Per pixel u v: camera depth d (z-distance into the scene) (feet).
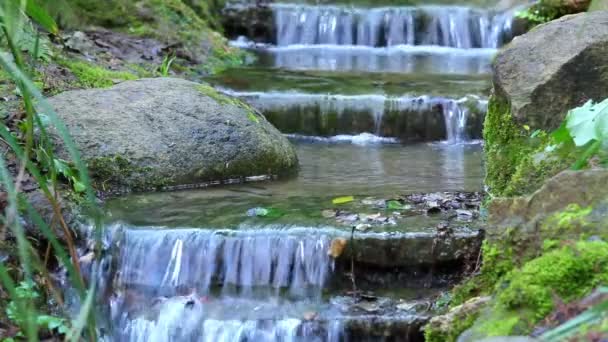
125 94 17.92
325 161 19.36
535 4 30.76
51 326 11.94
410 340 11.91
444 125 21.72
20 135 16.28
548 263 9.05
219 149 17.34
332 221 13.92
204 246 13.52
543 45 14.99
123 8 27.02
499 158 14.66
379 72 26.27
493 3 32.42
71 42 23.57
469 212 14.19
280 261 13.33
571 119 11.29
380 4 32.96
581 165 10.62
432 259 13.00
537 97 14.44
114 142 16.69
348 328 12.04
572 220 9.92
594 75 14.33
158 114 17.53
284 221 14.03
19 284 12.71
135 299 13.26
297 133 22.52
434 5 32.53
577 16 15.58
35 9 7.82
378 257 13.05
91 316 6.86
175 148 17.03
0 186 14.43
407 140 21.91
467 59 29.25
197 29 28.35
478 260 12.30
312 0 33.60
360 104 22.09
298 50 31.35
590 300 8.29
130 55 25.31
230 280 13.46
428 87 23.24
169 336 12.55
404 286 13.07
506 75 15.06
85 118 16.96
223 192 16.39
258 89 23.31
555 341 7.35
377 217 14.05
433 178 17.34
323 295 12.98
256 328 12.24
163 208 15.14
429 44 31.68
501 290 9.62
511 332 8.54
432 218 13.91
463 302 11.21
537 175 12.86
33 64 8.41
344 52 30.96
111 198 15.83
